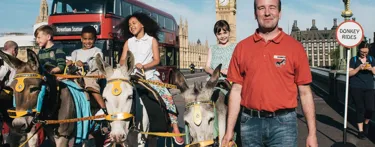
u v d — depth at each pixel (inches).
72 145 246.2
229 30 276.2
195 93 201.3
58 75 228.7
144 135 229.5
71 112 231.3
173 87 228.2
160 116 234.1
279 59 159.6
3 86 304.8
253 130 165.9
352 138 408.8
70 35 714.2
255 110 164.7
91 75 243.4
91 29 286.2
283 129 161.5
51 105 218.7
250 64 163.6
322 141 398.6
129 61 204.2
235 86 172.1
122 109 191.5
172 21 1098.7
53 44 261.4
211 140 193.3
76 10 730.8
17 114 198.1
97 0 734.5
